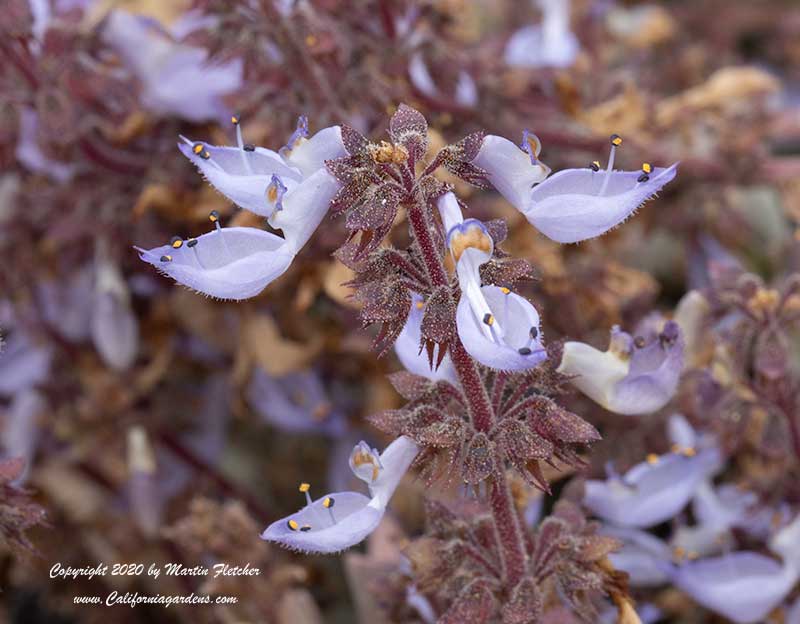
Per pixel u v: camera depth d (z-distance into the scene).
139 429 0.26
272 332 0.25
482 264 0.18
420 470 0.20
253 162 0.18
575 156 0.26
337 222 0.23
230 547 0.23
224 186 0.18
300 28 0.23
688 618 0.24
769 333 0.22
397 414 0.19
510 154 0.18
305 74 0.23
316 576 0.26
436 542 0.20
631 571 0.23
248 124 0.23
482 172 0.18
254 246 0.18
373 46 0.24
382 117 0.23
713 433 0.23
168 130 0.25
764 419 0.22
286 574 0.23
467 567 0.19
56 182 0.26
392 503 0.24
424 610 0.22
